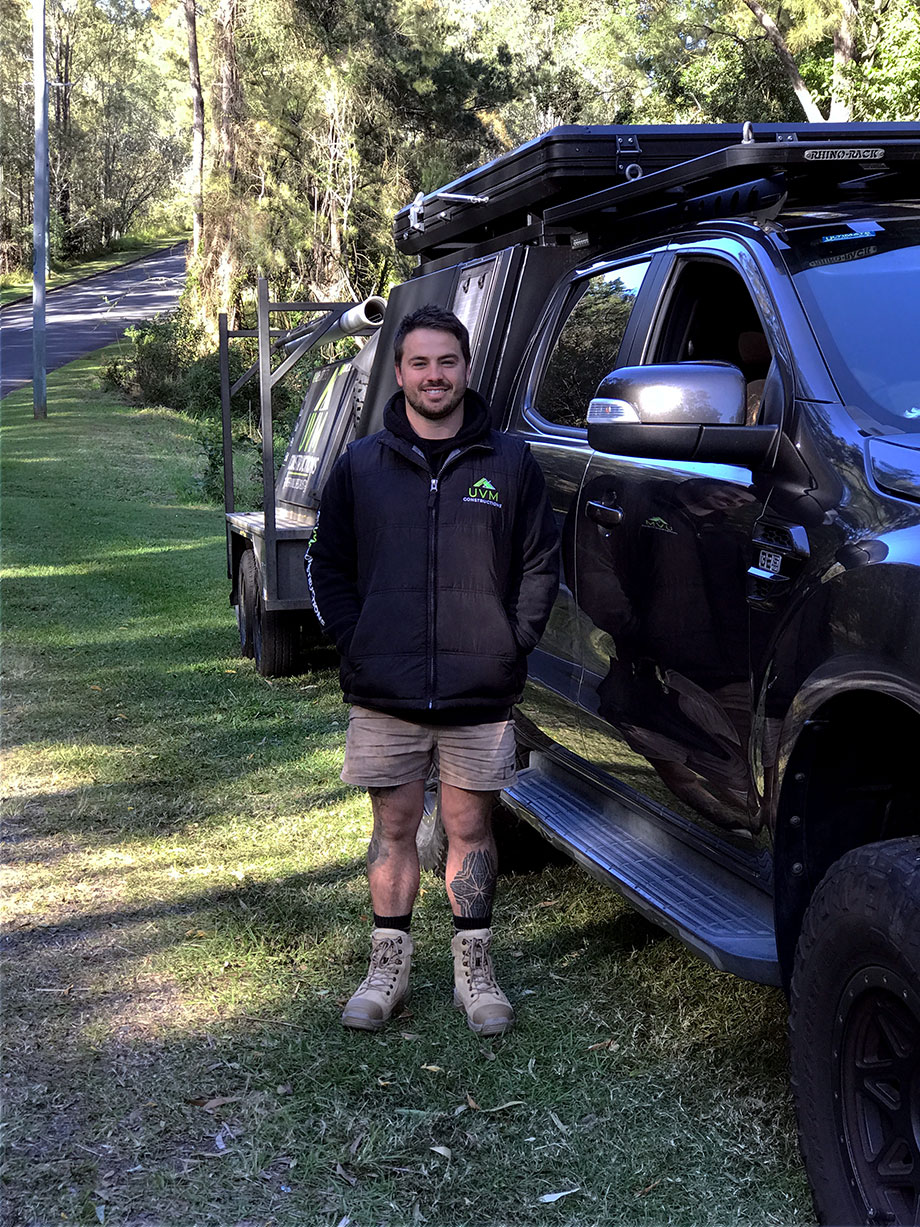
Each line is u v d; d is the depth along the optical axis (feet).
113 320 161.58
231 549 29.96
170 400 100.37
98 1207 8.38
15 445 76.43
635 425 8.74
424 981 11.80
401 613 10.18
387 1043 10.54
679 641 9.59
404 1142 9.08
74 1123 9.34
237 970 11.94
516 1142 9.08
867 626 7.19
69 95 252.21
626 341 11.62
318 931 12.77
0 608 32.27
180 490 63.00
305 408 29.09
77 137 249.34
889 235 9.67
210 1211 8.34
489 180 16.24
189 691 23.91
